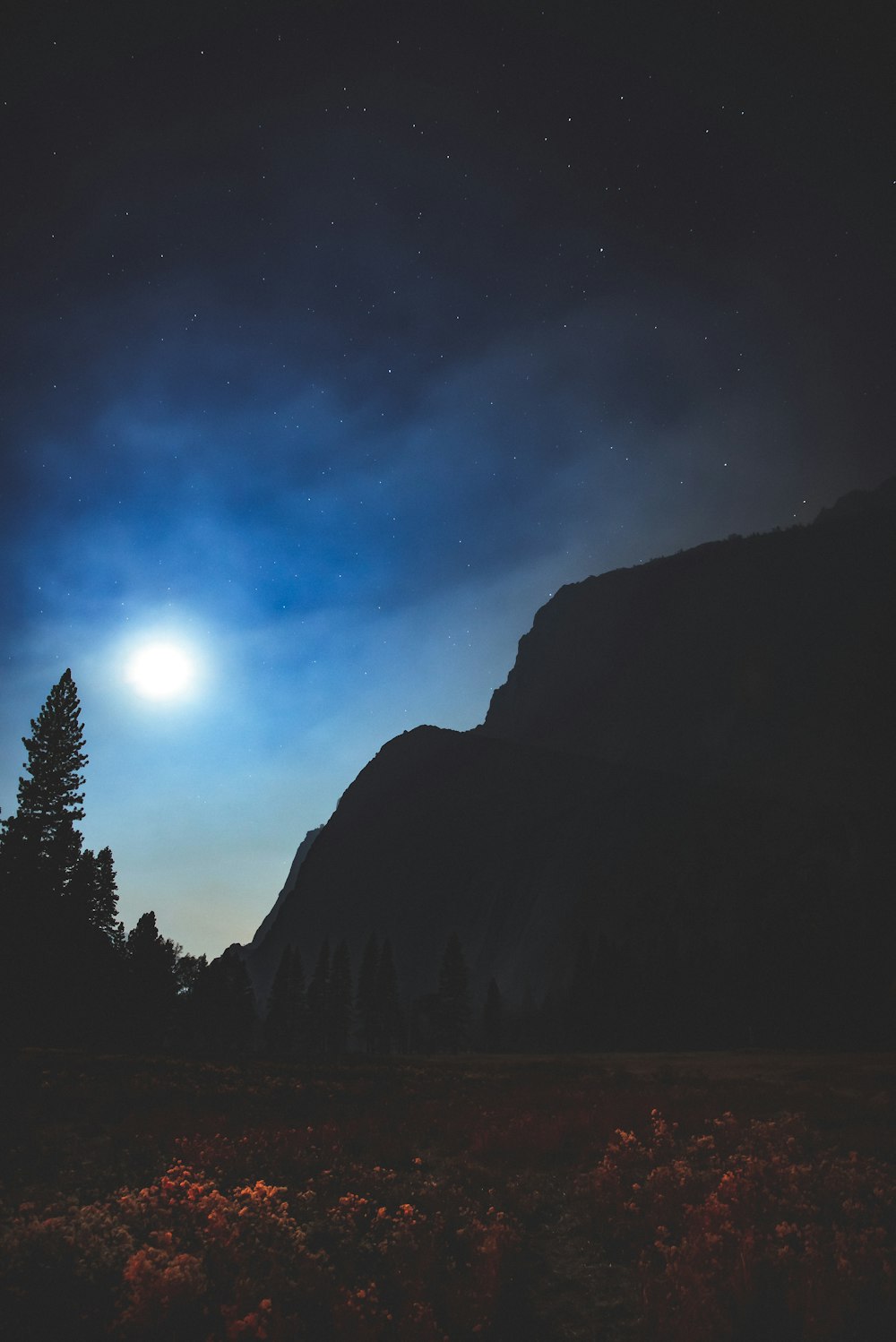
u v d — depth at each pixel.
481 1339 8.63
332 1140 17.22
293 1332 8.21
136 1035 63.00
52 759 48.28
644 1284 9.32
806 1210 10.95
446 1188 13.58
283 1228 10.62
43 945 44.84
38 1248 9.30
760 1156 14.06
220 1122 18.73
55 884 46.62
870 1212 10.97
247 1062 36.00
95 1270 8.95
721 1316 8.30
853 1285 8.68
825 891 152.50
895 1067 35.41
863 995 99.56
